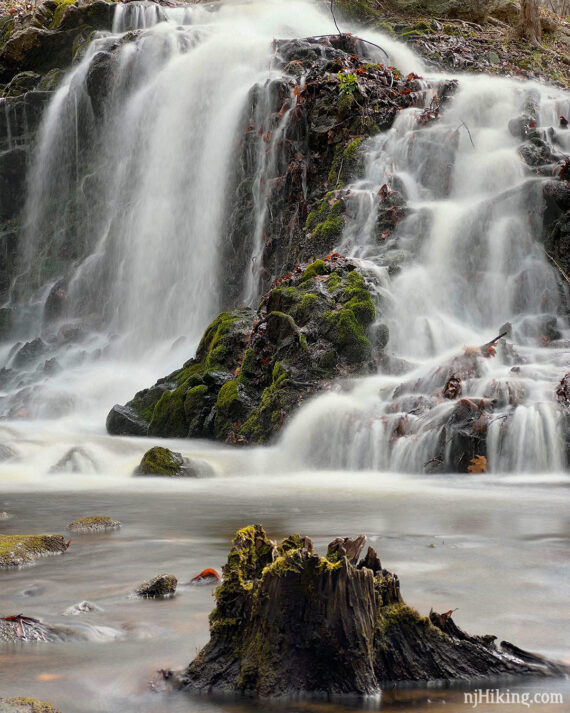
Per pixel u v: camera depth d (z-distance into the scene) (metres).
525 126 18.92
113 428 14.66
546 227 16.88
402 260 15.94
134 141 25.27
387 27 28.81
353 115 19.28
